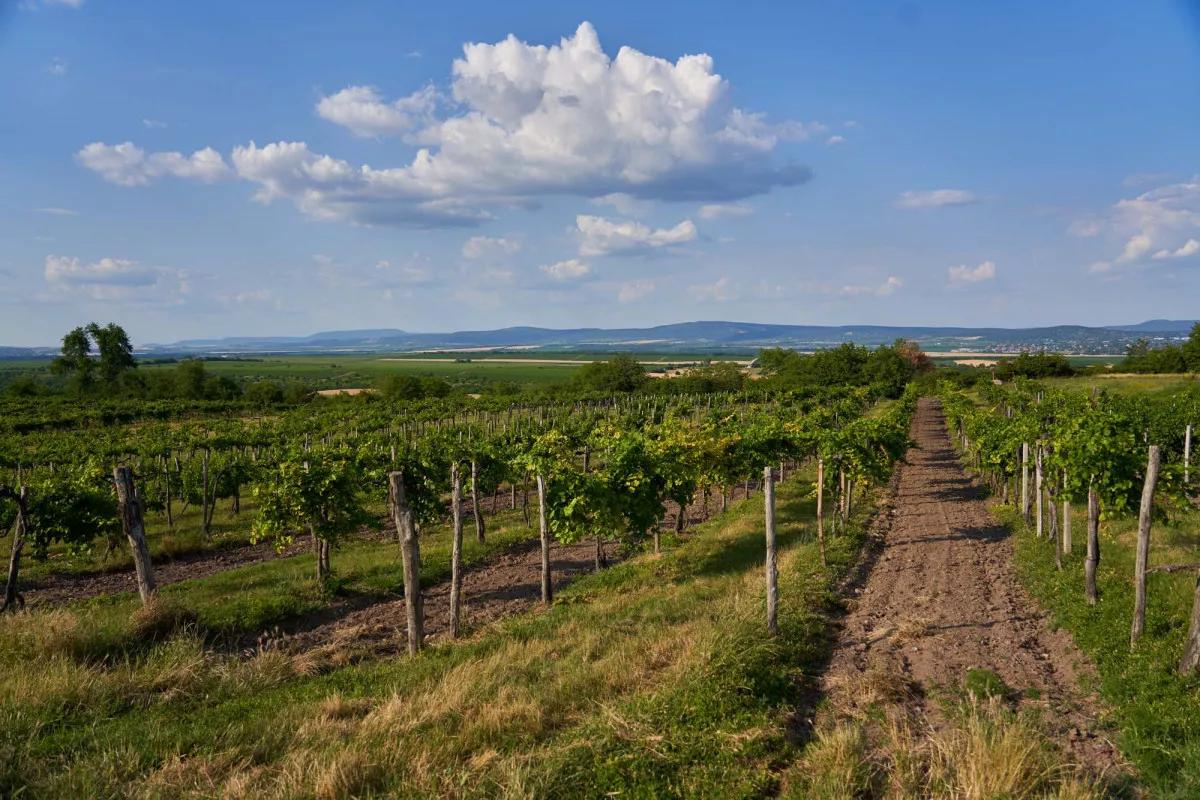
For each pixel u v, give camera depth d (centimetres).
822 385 7431
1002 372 7375
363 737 671
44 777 602
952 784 571
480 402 5759
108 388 8181
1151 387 4812
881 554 1455
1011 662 839
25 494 1177
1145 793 558
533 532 1883
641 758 608
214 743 684
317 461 1462
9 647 905
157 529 2084
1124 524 1379
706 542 1642
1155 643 786
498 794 565
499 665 876
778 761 633
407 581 996
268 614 1177
